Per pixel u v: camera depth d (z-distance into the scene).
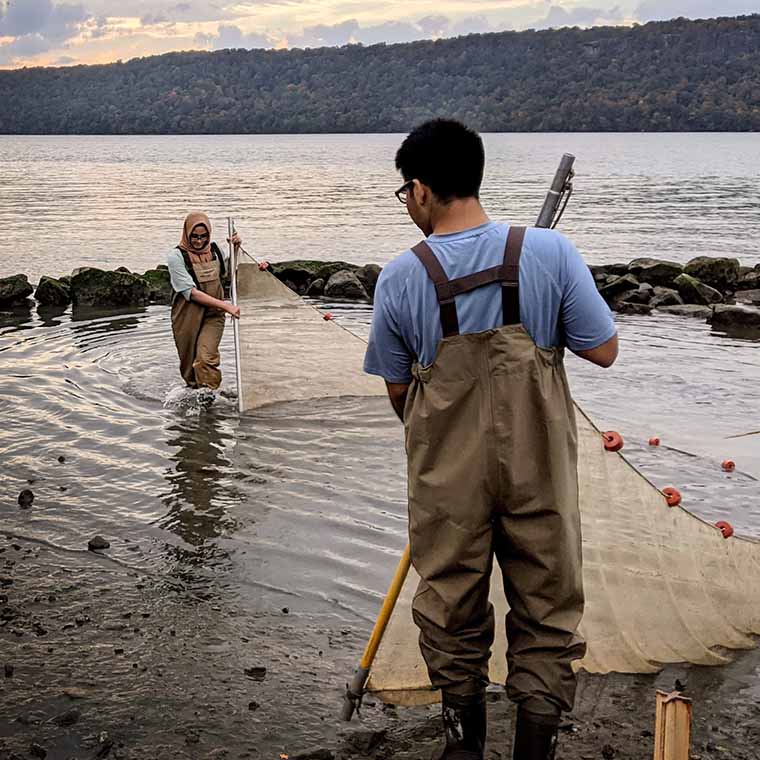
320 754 3.48
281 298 8.72
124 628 4.43
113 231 26.70
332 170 69.69
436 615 3.00
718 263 15.81
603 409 8.24
